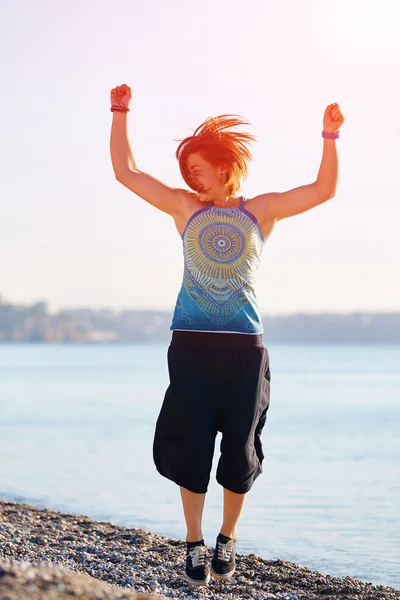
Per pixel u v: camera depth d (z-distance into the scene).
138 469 20.33
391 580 9.13
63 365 132.50
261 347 5.27
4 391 59.19
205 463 5.23
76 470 20.02
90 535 9.75
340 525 12.76
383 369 111.50
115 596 3.78
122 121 5.68
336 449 25.27
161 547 8.88
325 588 7.11
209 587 6.84
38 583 3.74
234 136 5.39
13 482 17.84
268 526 12.71
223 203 5.39
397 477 18.94
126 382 73.50
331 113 5.35
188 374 5.15
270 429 32.03
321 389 61.84
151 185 5.52
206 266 5.21
